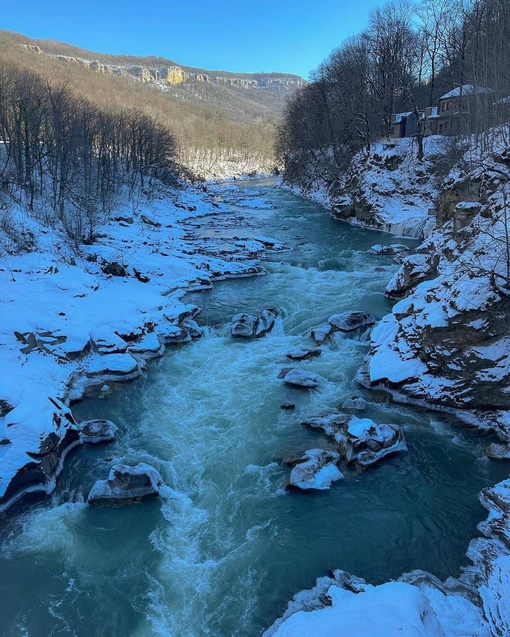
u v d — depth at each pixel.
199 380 18.28
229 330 22.66
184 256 35.56
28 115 41.75
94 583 9.97
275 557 10.42
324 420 14.78
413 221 43.47
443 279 18.58
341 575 9.74
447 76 64.75
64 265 27.62
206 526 11.38
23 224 30.14
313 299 26.50
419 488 12.33
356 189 54.09
